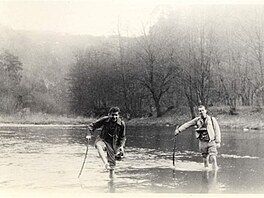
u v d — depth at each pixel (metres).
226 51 32.91
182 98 39.16
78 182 8.12
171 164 10.80
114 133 9.05
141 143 17.19
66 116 40.09
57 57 40.94
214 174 9.27
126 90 41.28
